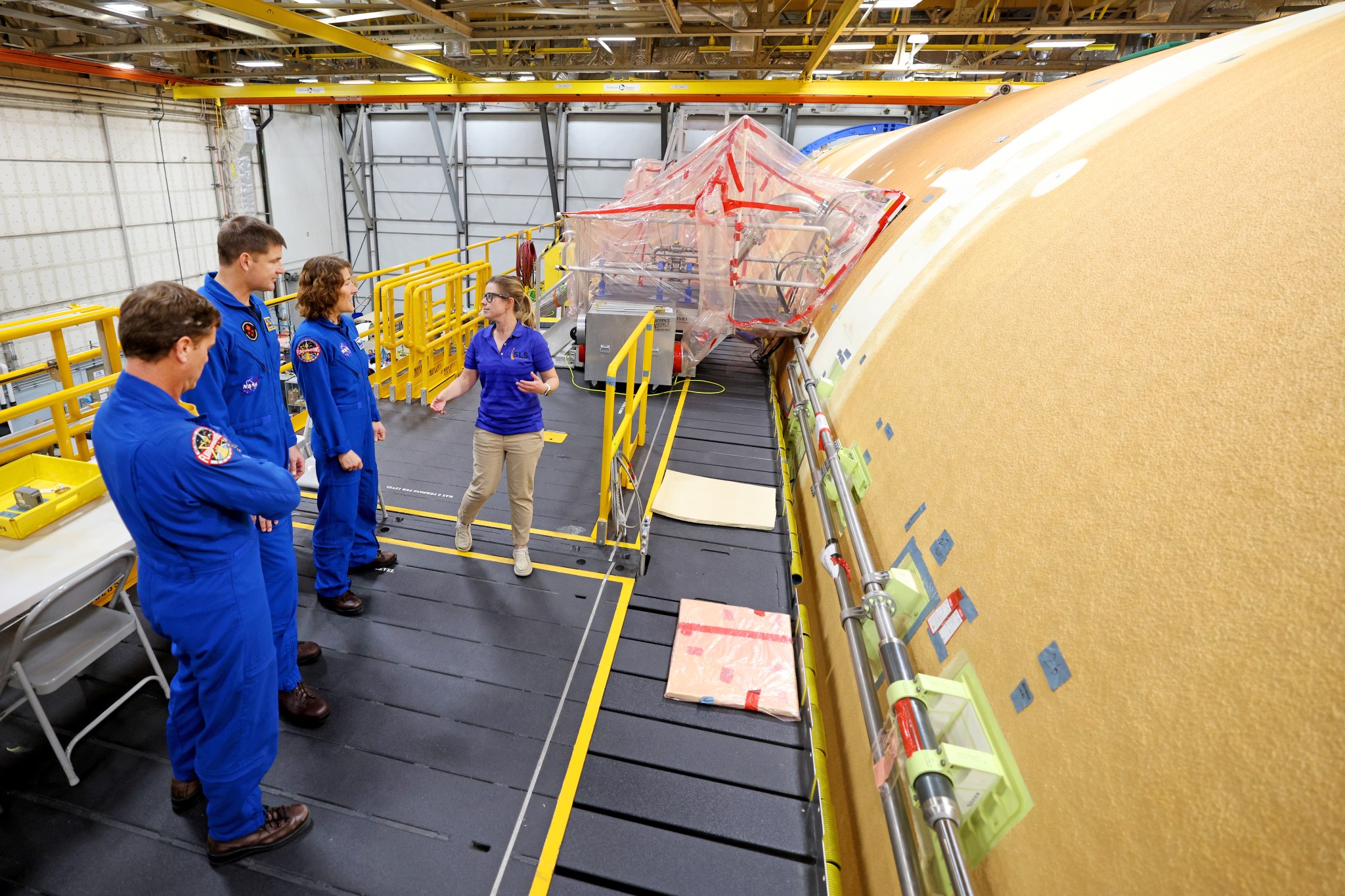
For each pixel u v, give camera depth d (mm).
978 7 8391
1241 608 1104
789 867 2188
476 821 2277
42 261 11367
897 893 1684
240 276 2299
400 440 5234
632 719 2715
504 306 3201
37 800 2242
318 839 2184
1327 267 1330
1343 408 1128
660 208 5602
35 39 10148
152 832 2168
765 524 4133
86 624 2502
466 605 3338
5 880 1997
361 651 3004
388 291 5883
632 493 4496
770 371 6934
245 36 9570
